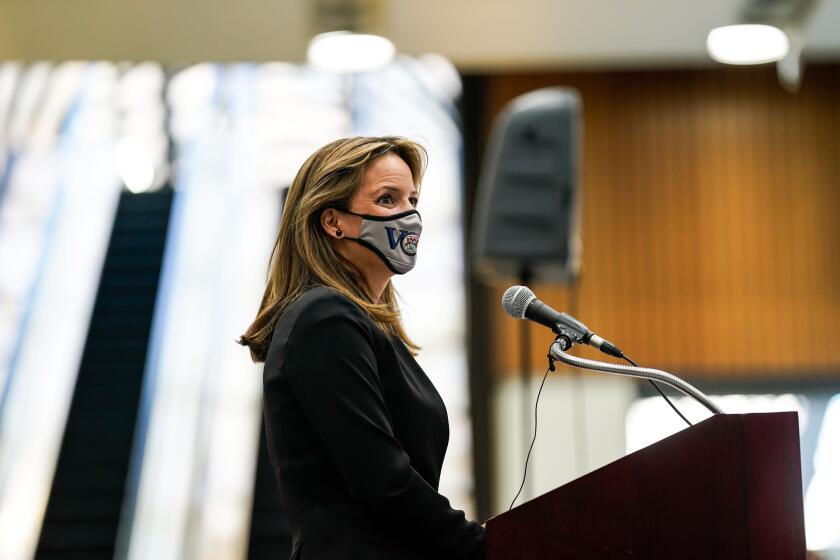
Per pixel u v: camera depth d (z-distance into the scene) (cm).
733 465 352
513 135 1166
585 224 1714
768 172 1719
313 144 1947
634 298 1695
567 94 1175
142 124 2022
